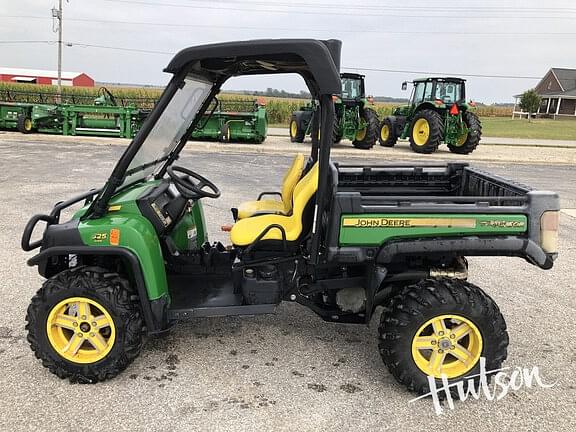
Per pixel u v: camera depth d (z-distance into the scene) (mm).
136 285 3088
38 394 2873
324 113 2738
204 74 3211
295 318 3914
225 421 2684
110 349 2947
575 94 56719
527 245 2875
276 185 8852
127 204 3098
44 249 2932
